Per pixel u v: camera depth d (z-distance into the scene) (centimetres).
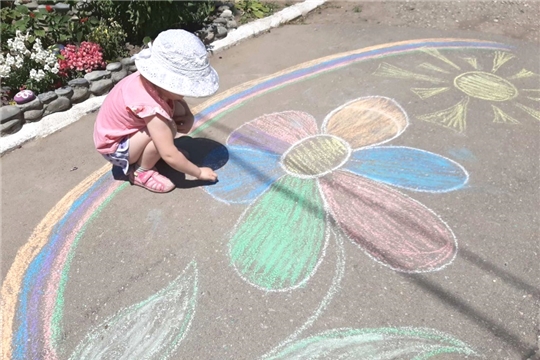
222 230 266
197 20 454
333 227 264
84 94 374
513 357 202
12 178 311
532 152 312
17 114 342
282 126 346
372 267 241
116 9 420
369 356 205
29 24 409
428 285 231
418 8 518
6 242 266
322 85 393
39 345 216
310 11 521
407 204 276
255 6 509
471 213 269
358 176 298
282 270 243
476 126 337
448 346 207
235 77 411
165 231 267
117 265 250
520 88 379
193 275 242
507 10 509
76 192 297
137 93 257
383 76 400
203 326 219
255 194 288
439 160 308
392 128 338
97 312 228
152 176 291
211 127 349
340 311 222
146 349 212
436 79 394
